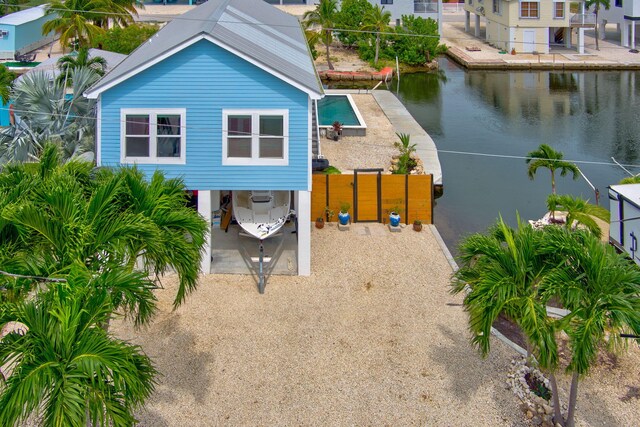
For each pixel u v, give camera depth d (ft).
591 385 44.80
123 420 25.94
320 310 54.39
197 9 98.43
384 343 49.60
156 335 50.06
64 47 145.48
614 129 123.54
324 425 40.40
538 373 45.57
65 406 23.71
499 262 36.40
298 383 44.62
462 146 114.52
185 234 36.65
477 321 35.27
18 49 158.10
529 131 123.54
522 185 94.99
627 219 59.93
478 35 219.00
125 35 133.80
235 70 56.44
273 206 68.49
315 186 75.36
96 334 26.63
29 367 24.67
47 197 31.50
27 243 30.81
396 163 90.89
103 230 31.83
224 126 57.57
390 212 75.31
